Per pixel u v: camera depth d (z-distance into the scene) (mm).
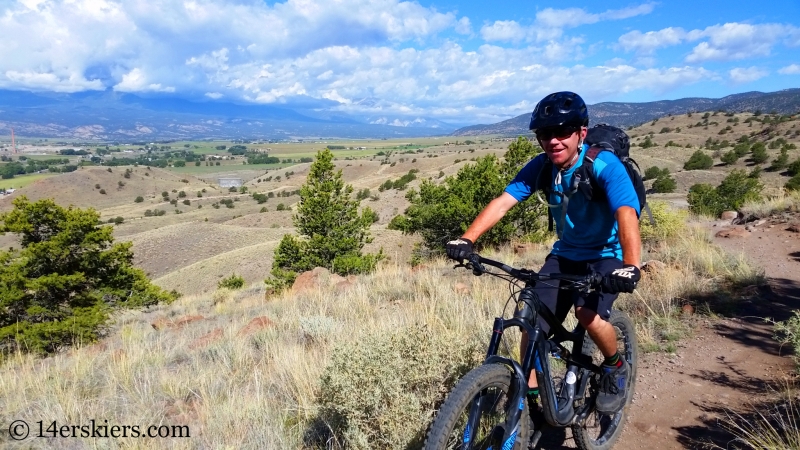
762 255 8977
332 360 3824
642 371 4645
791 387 3941
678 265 7742
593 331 2930
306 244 25625
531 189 3025
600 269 2904
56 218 18109
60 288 16891
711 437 3414
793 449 2928
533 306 2684
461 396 2293
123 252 19188
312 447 3785
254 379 5328
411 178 113625
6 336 14828
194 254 74125
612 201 2650
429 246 20109
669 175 75688
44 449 4051
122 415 4707
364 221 26562
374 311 7512
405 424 3254
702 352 4887
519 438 2654
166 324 10289
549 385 2705
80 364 6266
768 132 124062
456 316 5629
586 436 3197
